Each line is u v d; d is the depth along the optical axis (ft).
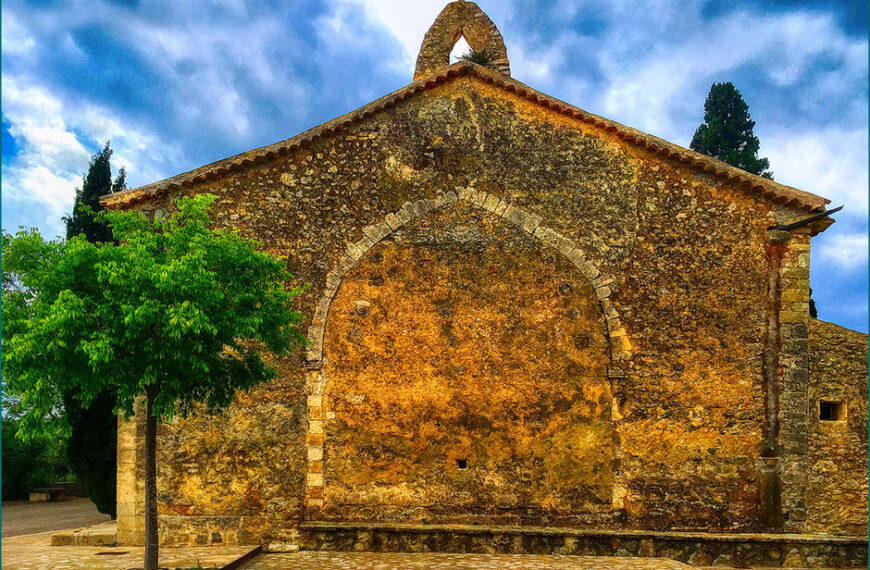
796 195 33.76
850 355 33.17
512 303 34.35
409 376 33.58
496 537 30.96
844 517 31.63
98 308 21.38
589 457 32.63
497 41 44.27
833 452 32.27
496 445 32.94
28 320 20.49
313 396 33.01
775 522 31.55
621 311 33.91
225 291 23.93
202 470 32.09
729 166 34.30
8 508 57.31
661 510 31.89
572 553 30.63
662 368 33.27
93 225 54.65
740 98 75.46
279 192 34.78
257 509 31.81
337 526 31.22
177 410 32.22
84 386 22.11
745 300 33.73
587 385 33.37
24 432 21.91
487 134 36.19
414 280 34.53
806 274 33.68
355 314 34.04
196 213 25.18
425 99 36.50
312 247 34.47
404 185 35.45
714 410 32.78
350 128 35.86
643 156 35.45
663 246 34.47
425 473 32.63
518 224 35.12
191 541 31.42
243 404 32.76
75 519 48.14
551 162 35.81
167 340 22.03
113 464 45.55
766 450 32.30
